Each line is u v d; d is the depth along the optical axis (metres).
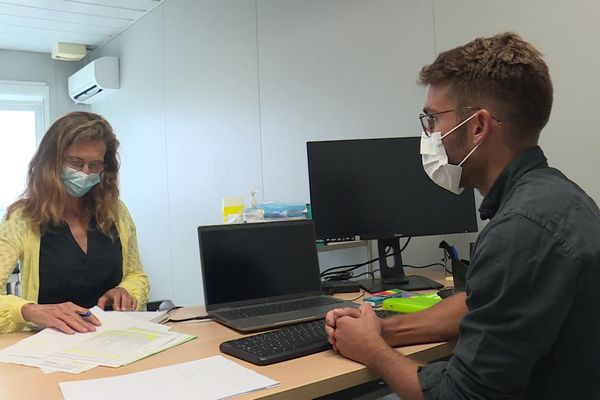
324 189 1.87
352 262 2.52
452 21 2.16
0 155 5.33
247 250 1.63
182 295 3.90
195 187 3.72
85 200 1.87
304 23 2.80
